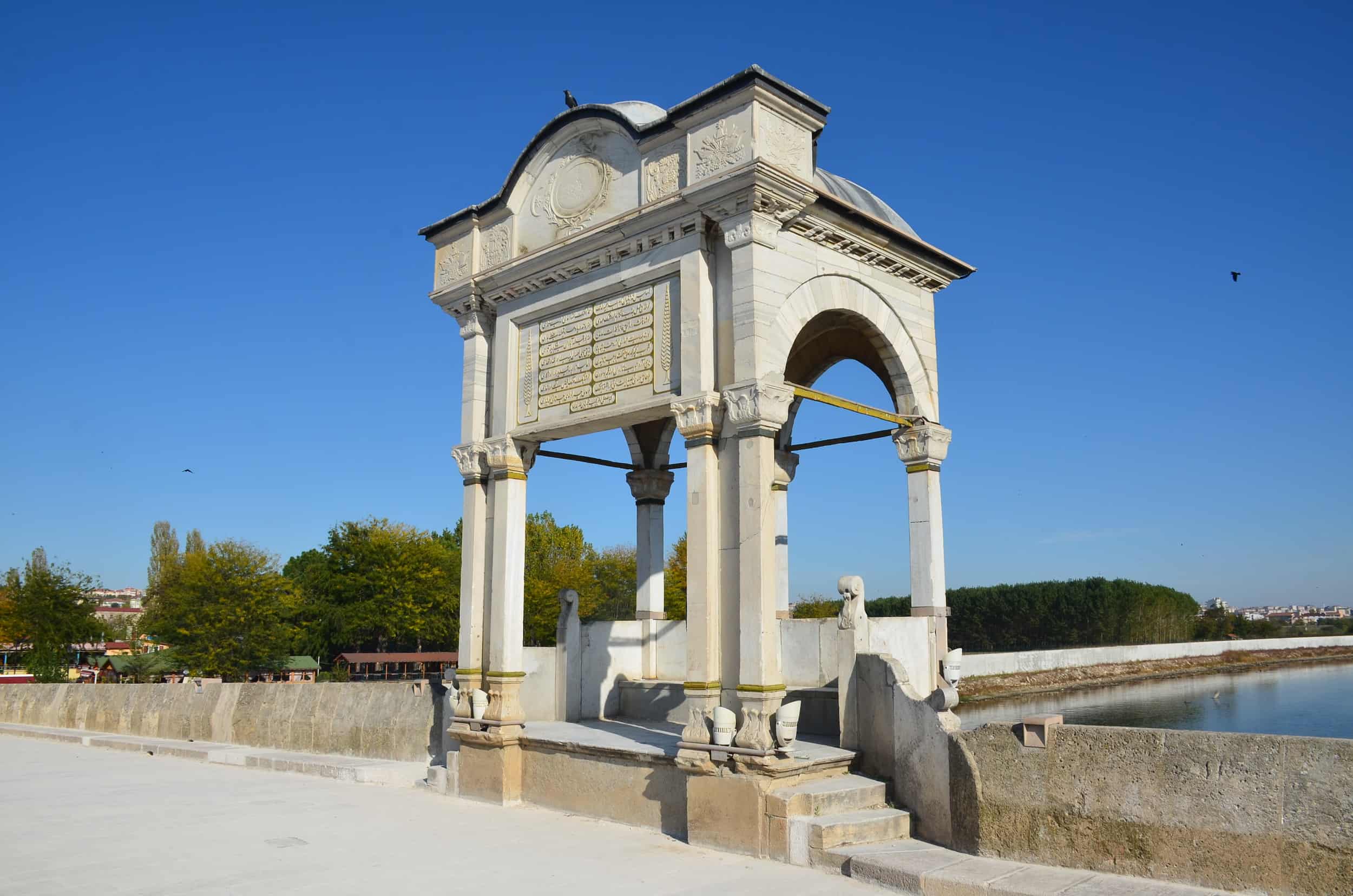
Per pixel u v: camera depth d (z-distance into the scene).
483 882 10.28
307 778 18.95
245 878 10.59
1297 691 37.03
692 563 12.49
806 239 13.52
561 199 15.59
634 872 10.58
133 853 11.96
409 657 71.94
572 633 17.84
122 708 29.08
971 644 58.97
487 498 16.34
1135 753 9.27
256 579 66.19
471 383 16.67
